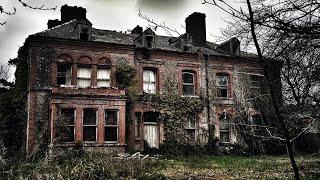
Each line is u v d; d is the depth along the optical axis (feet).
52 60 76.23
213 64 93.81
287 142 15.39
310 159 68.08
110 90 74.79
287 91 18.53
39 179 40.16
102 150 68.80
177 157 74.59
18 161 57.88
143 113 83.51
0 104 79.61
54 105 69.26
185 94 90.84
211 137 89.15
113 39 85.46
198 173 50.29
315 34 14.06
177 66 89.81
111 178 44.11
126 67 81.71
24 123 77.82
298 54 15.20
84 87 72.59
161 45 91.45
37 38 75.25
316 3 13.43
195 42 97.71
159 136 84.38
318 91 17.85
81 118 71.20
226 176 47.19
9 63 89.40
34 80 74.28
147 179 44.80
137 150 80.89
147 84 86.84
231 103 93.20
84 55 79.05
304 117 19.66
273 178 43.27
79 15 91.09
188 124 88.43
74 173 42.75
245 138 90.07
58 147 67.46
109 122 75.05
